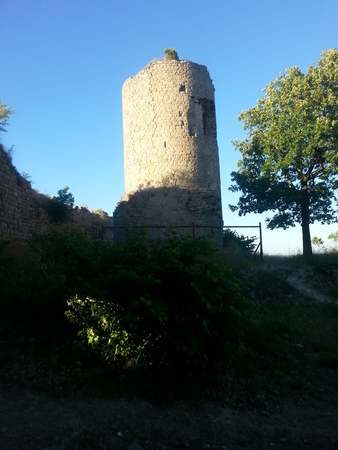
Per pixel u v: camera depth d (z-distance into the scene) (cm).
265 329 823
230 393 596
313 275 1334
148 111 1819
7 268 848
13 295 730
